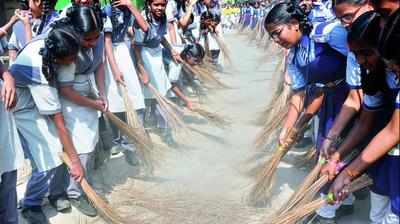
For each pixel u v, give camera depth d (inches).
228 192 155.2
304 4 169.2
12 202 123.0
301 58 132.5
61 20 132.0
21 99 130.3
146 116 227.0
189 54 289.0
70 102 141.8
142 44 204.4
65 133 128.4
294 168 174.4
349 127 124.6
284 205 125.4
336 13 113.2
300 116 148.0
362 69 99.0
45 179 136.6
